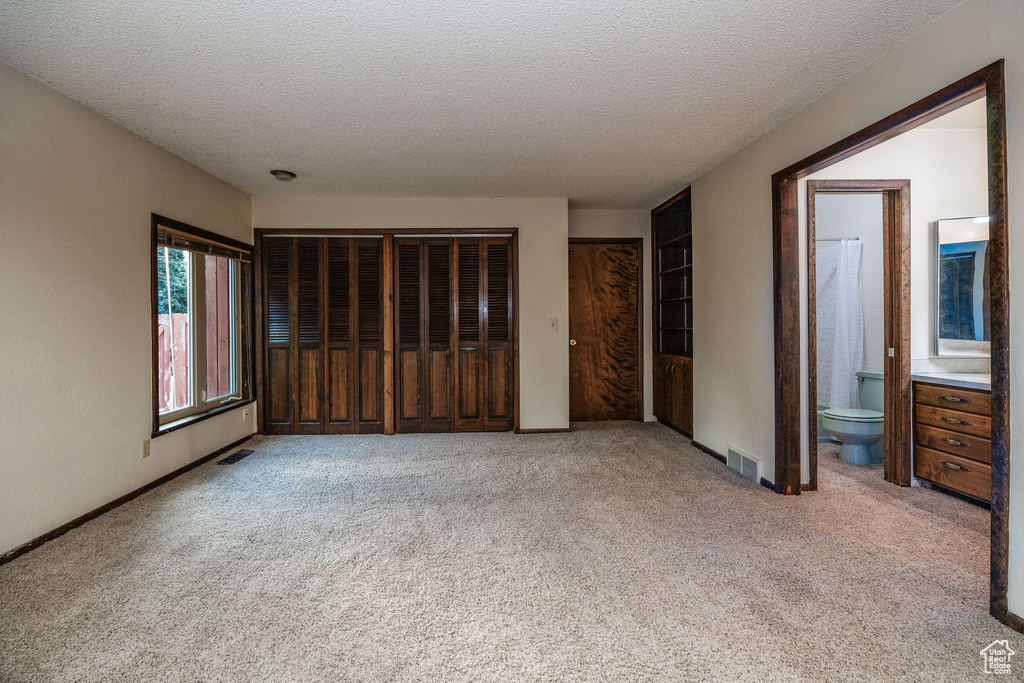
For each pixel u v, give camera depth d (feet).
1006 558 5.53
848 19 6.25
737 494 9.87
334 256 15.24
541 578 6.63
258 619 5.70
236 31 6.39
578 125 9.68
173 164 11.10
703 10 6.04
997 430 5.52
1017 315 5.33
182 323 11.91
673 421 15.96
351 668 4.87
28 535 7.43
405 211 15.21
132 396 9.66
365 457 12.72
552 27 6.37
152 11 5.93
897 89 6.92
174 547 7.54
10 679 4.68
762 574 6.70
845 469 11.57
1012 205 5.33
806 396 10.00
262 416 15.16
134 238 9.76
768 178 10.10
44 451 7.70
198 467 11.82
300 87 7.99
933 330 10.37
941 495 9.74
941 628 5.49
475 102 8.61
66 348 8.13
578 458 12.62
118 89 7.97
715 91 8.29
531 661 4.98
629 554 7.30
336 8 5.91
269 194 14.70
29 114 7.47
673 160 11.91
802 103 8.78
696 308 13.61
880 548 7.44
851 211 13.76
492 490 10.21
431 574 6.75
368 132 9.95
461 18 6.15
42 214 7.68
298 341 15.21
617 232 17.25
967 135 10.38
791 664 4.92
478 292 15.48
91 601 6.04
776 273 9.71
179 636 5.37
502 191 14.64
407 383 15.47
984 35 5.64
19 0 5.66
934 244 10.35
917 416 10.21
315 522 8.55
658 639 5.32
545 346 15.52
